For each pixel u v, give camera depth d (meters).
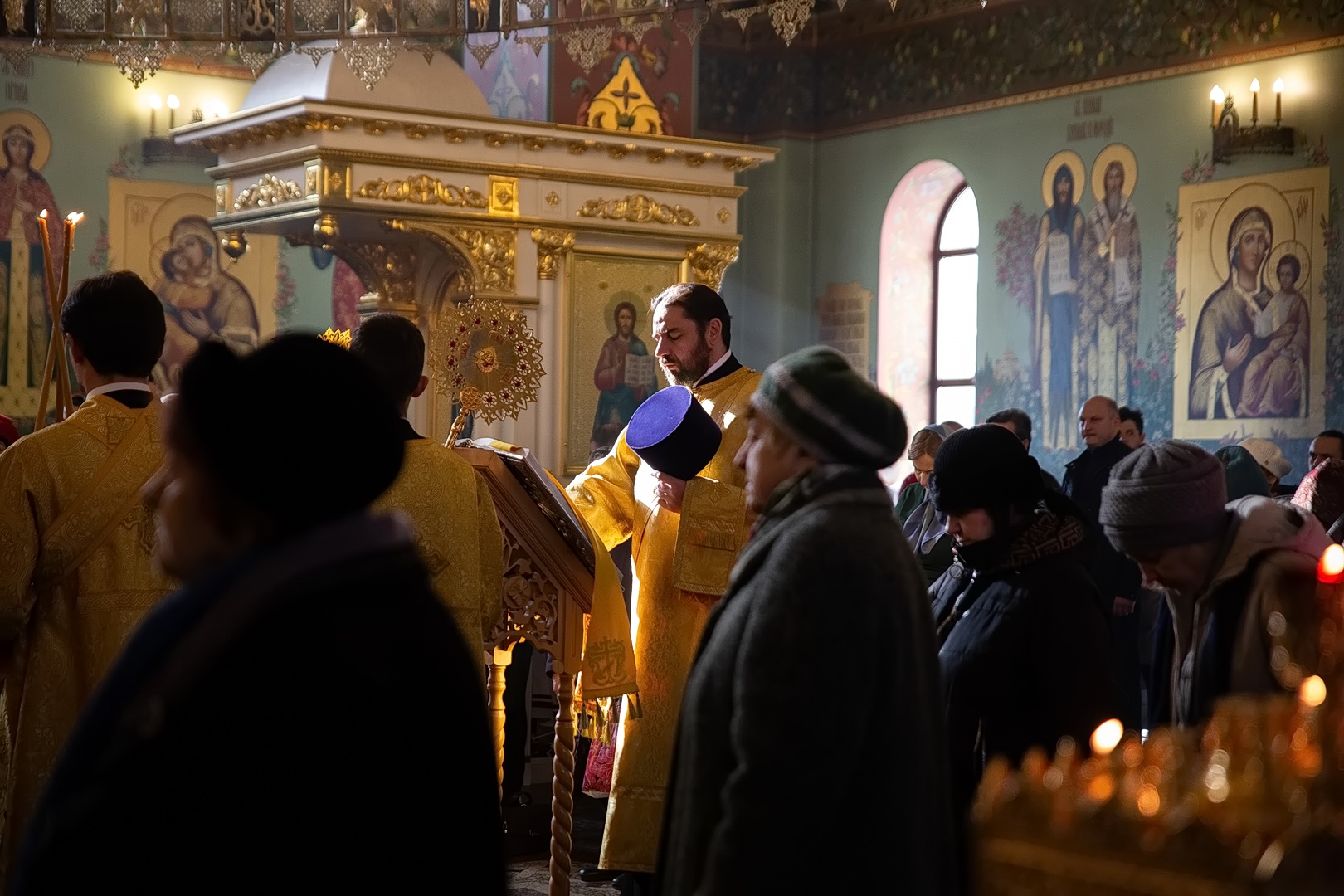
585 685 3.86
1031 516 2.83
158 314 3.12
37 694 2.98
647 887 4.40
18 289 11.31
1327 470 4.98
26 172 11.33
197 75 11.93
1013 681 2.74
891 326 13.51
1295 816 1.33
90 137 11.59
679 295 4.52
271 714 1.46
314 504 1.60
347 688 1.50
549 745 6.82
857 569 2.03
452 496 3.32
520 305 8.04
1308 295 10.41
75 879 1.43
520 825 5.66
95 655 2.99
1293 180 10.49
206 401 1.60
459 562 3.31
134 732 1.44
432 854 1.57
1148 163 11.38
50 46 5.85
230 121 7.90
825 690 1.97
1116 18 11.59
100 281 3.05
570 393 8.23
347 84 7.69
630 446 4.21
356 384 1.65
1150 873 1.37
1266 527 2.31
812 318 14.07
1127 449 7.92
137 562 3.03
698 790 2.10
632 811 4.31
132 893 1.43
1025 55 12.27
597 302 8.32
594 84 8.45
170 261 11.94
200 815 1.44
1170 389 11.25
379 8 5.67
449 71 8.09
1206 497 2.34
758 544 2.15
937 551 5.28
